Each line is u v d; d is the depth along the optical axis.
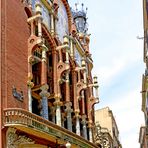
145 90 55.47
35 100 26.20
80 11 43.38
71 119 30.98
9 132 19.81
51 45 29.41
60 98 28.30
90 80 39.25
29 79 23.62
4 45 21.72
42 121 22.16
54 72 28.61
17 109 20.08
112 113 72.56
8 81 21.22
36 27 26.56
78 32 40.56
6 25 22.41
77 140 27.56
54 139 23.89
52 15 30.59
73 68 33.66
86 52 40.25
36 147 22.28
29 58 24.22
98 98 36.81
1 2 22.45
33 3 27.47
